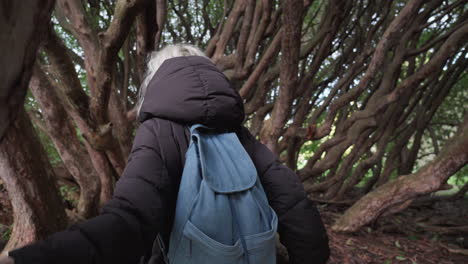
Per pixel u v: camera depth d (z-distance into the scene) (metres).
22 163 1.24
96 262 0.60
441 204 5.11
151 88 0.92
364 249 2.83
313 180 5.32
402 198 3.00
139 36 2.38
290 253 0.94
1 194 2.31
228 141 0.90
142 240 0.68
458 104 5.89
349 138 4.09
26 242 1.38
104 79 1.68
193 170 0.77
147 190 0.72
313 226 0.91
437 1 3.75
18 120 1.16
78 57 3.24
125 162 2.53
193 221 0.74
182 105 0.85
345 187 4.46
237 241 0.75
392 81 3.89
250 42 3.16
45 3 0.27
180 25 4.30
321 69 5.23
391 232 3.40
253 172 0.85
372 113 3.27
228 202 0.77
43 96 1.90
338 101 2.93
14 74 0.26
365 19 4.42
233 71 3.14
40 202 1.35
